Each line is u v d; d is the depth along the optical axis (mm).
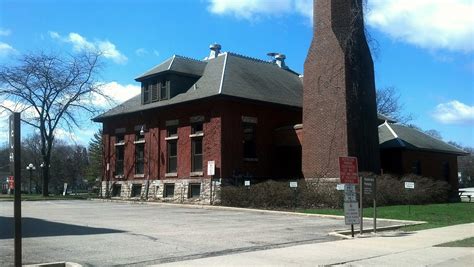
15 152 8961
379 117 41719
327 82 30797
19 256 8914
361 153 29875
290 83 40188
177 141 35500
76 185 96375
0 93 41531
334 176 29594
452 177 40750
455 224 20125
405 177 32000
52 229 16938
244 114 33625
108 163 42250
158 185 36531
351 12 30531
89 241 14047
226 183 31969
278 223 20016
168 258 11625
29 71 41906
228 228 18016
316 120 31250
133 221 20266
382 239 15438
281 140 34844
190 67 37500
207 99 32812
